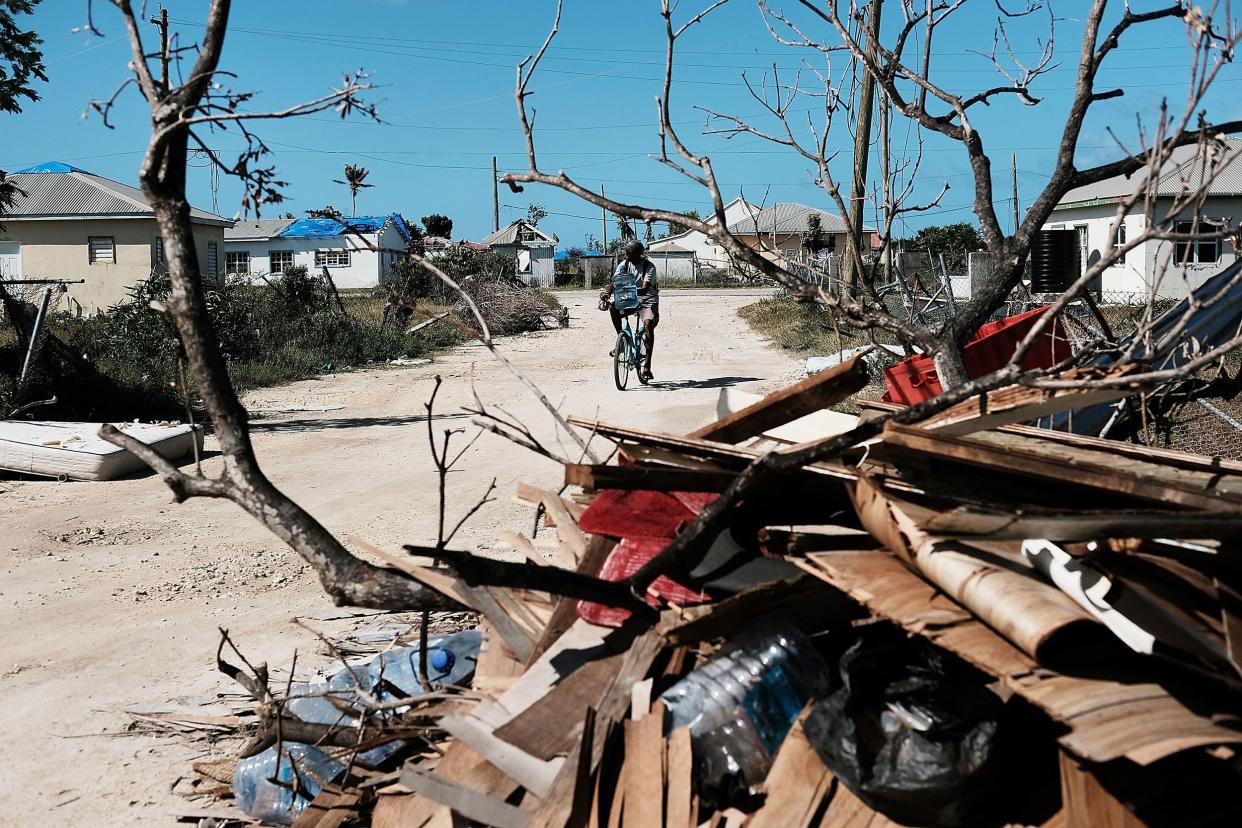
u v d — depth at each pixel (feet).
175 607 21.66
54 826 13.39
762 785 10.11
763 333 93.15
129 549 26.09
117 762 15.03
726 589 11.57
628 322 57.11
